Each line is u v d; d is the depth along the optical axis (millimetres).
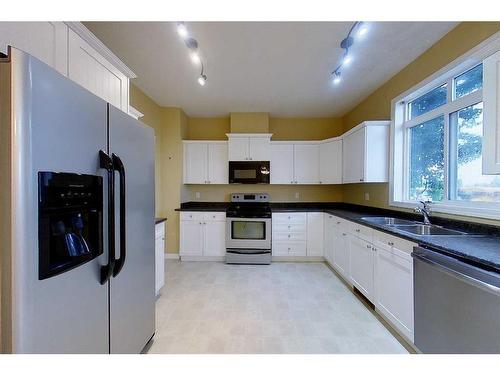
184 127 4461
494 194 1861
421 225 2234
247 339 1939
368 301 2580
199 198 4676
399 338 1942
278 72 2838
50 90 851
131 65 2670
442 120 2373
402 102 2863
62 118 909
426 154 2596
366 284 2453
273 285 3012
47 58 1159
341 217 3115
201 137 4703
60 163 897
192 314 2322
